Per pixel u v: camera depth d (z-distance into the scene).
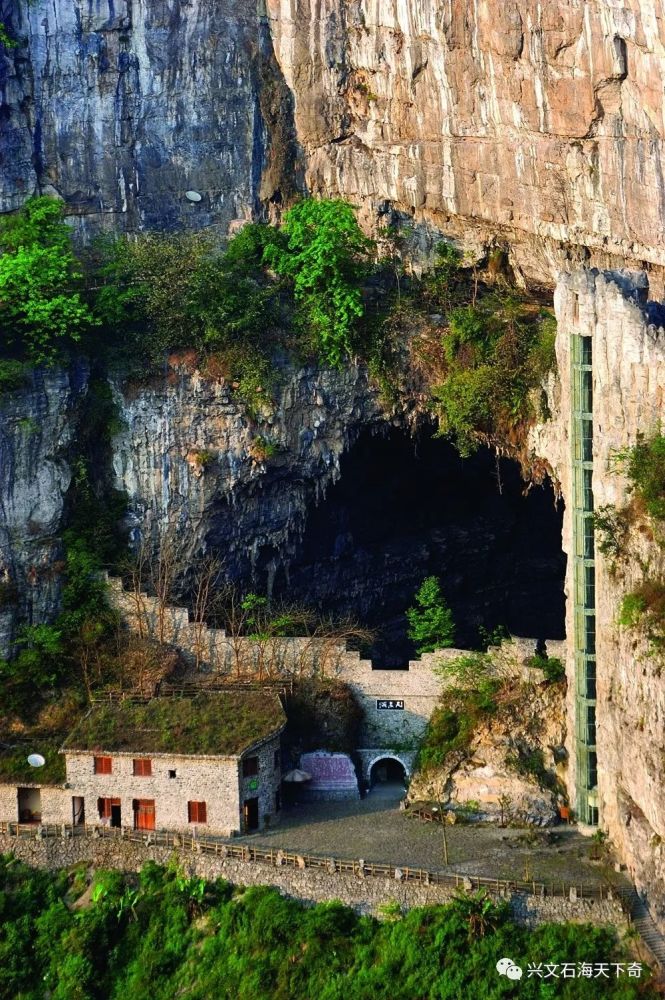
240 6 147.75
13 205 145.12
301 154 149.00
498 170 132.88
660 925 114.56
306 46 145.88
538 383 136.12
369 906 121.12
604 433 121.88
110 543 141.50
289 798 133.88
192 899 124.56
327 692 136.00
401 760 135.12
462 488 156.00
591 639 125.50
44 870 129.38
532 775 128.75
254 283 143.88
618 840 121.75
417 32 135.62
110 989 123.00
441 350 140.88
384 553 153.62
